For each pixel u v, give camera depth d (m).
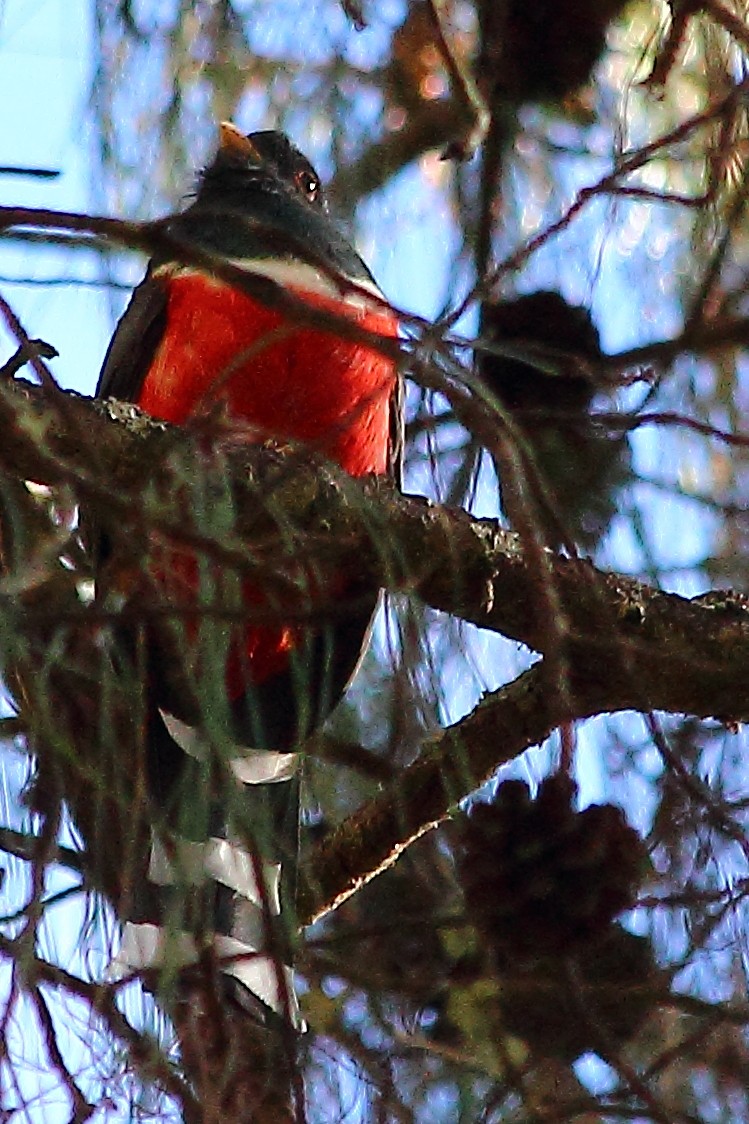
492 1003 4.91
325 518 4.93
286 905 3.88
